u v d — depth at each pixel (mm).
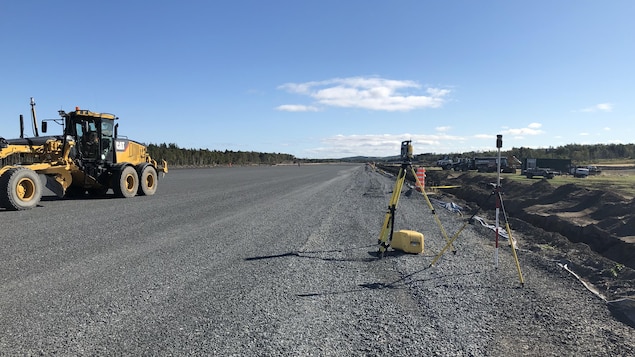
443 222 11172
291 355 3504
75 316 4234
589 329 4180
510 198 17031
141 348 3566
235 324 4133
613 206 11508
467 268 6512
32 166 12852
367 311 4586
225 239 8344
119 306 4543
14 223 9727
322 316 4410
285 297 4988
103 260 6477
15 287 5102
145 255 6879
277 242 8156
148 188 17328
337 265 6570
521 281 5688
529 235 9953
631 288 5480
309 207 13961
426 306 4781
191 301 4766
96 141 15367
